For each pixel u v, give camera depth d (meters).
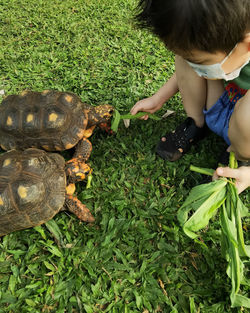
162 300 0.57
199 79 0.69
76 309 0.57
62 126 0.78
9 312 0.56
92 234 0.66
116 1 1.41
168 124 0.88
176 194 0.73
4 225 0.62
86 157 0.78
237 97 0.66
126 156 0.81
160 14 0.34
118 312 0.56
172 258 0.62
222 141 0.82
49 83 1.03
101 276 0.60
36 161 0.67
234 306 0.52
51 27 1.27
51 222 0.66
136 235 0.66
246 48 0.41
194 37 0.35
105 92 0.98
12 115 0.80
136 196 0.72
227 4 0.32
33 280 0.60
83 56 1.12
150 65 1.07
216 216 0.68
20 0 1.45
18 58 1.13
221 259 0.61
